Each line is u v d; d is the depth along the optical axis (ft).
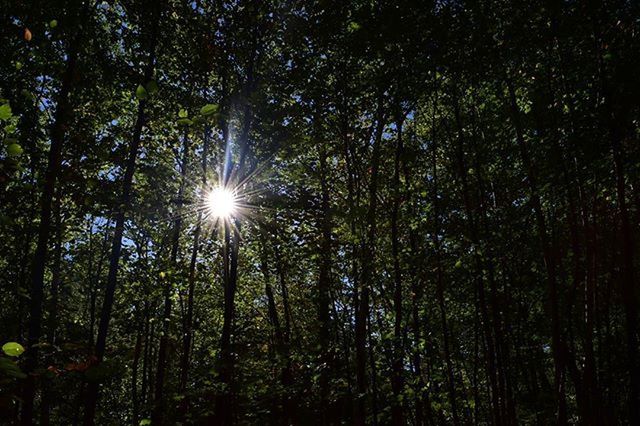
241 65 38.81
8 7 22.39
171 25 36.47
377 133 34.94
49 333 34.19
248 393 33.09
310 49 34.88
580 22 28.17
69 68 27.61
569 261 39.19
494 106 36.78
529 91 34.01
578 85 30.35
